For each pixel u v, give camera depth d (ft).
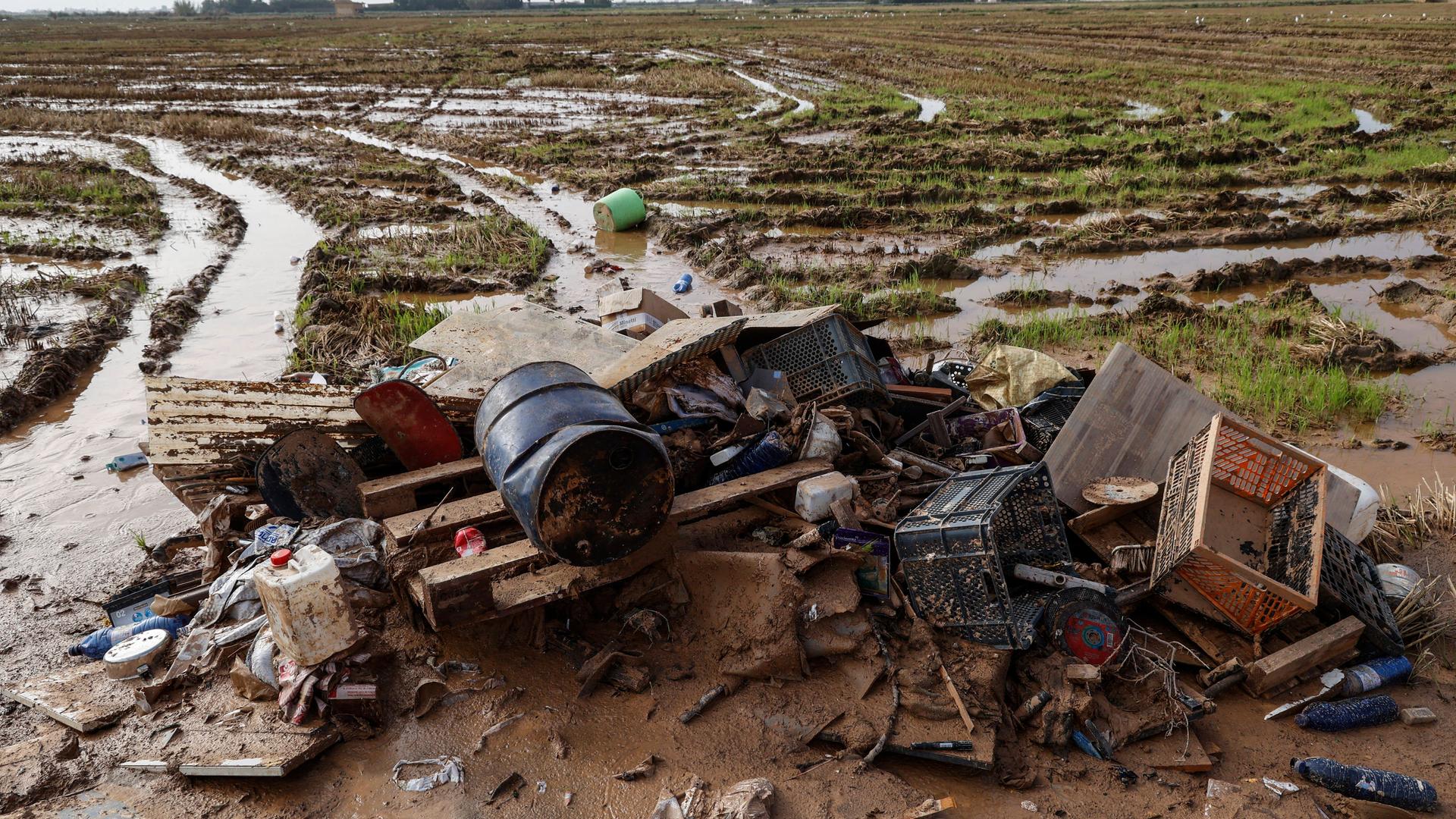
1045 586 16.53
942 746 13.66
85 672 16.17
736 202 58.80
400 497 18.04
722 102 105.09
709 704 14.51
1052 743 14.25
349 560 16.65
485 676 15.23
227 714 14.76
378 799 13.24
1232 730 15.03
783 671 14.87
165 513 23.25
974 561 14.80
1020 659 15.31
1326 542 16.98
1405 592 17.99
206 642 15.90
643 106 104.27
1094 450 19.43
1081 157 66.85
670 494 15.31
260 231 53.88
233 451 19.45
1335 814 13.32
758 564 15.34
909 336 35.63
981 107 92.12
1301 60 122.83
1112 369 19.63
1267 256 44.96
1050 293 39.96
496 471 15.52
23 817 12.89
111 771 13.83
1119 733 14.39
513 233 50.24
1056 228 51.19
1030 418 22.11
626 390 19.51
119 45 234.99
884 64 139.13
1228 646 16.19
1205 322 35.63
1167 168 63.36
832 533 16.93
